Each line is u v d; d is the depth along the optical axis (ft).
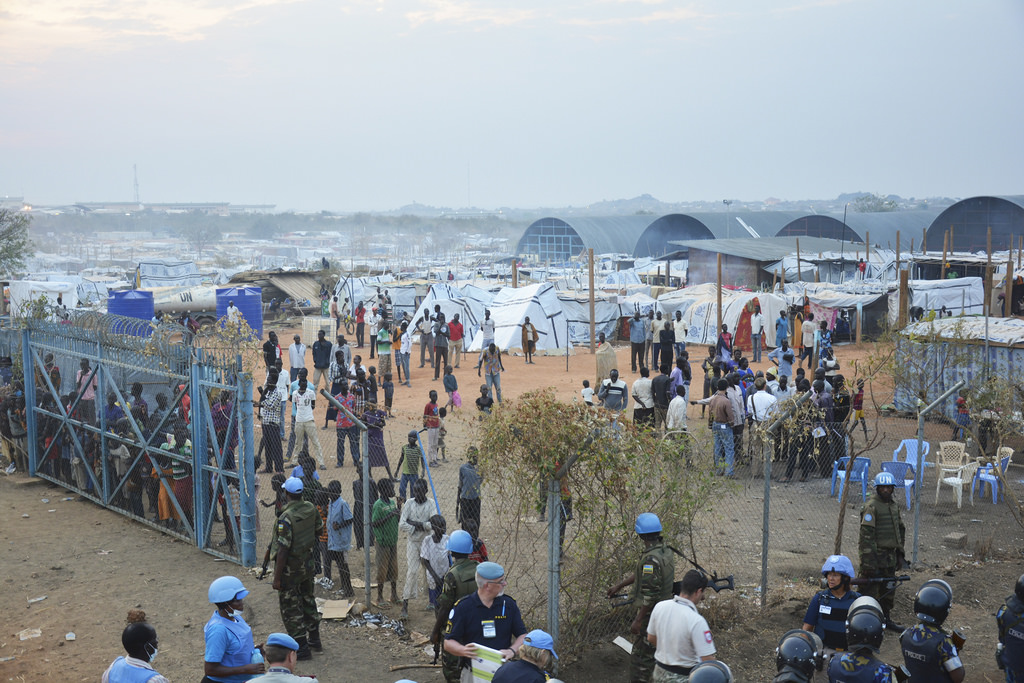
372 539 39.45
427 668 29.86
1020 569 38.75
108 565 40.55
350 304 157.17
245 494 39.99
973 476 48.08
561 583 30.71
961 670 21.83
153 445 45.68
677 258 249.14
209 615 34.76
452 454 58.59
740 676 28.89
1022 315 145.28
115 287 199.11
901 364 63.62
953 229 276.00
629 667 28.58
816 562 39.50
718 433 52.80
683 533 34.19
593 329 119.96
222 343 41.06
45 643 32.30
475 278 225.97
